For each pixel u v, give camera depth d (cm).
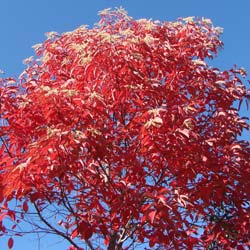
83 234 612
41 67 775
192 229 714
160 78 708
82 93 619
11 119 654
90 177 635
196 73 716
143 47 674
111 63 628
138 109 641
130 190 618
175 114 609
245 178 664
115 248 666
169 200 586
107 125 640
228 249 745
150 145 596
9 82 702
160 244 695
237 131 709
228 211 731
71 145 549
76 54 718
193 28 789
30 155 541
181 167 623
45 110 598
